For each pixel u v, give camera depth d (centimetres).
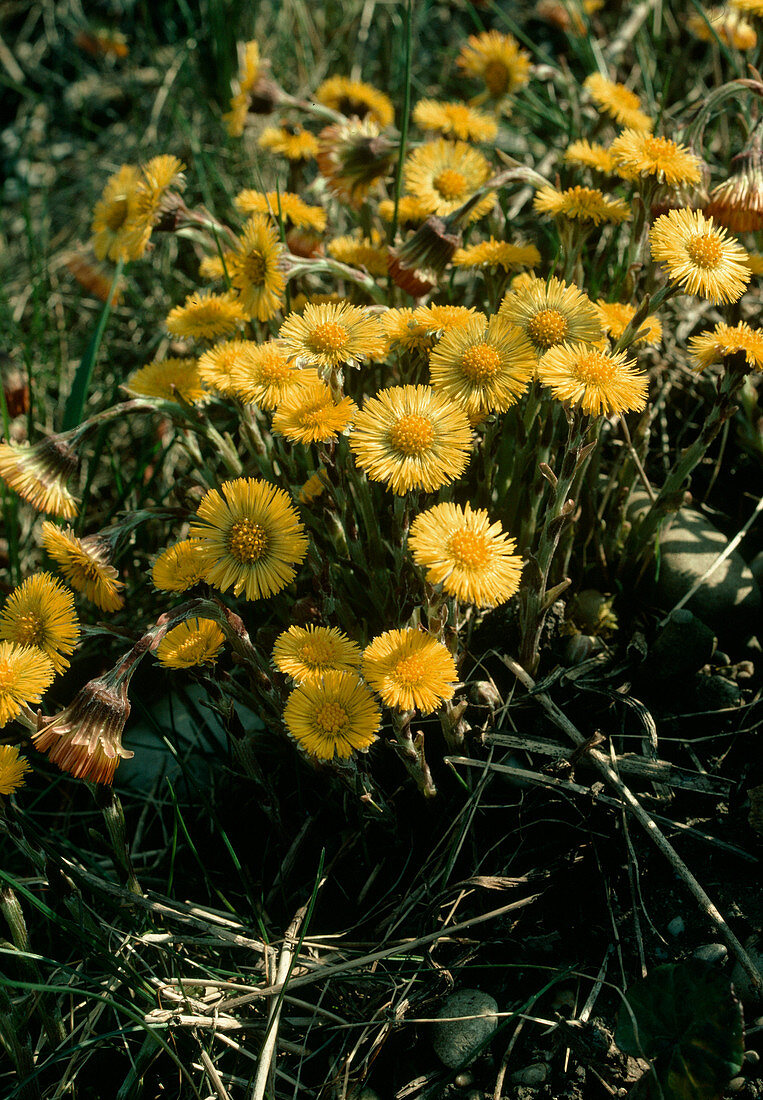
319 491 40
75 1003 39
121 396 55
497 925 38
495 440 41
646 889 38
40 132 77
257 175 62
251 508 36
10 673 35
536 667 41
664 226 38
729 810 40
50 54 81
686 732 41
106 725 35
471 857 40
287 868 40
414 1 72
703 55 62
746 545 45
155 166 42
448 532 34
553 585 42
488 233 54
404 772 41
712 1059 34
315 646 35
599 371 36
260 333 43
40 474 39
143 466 48
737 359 38
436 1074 36
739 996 36
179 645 36
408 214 45
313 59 72
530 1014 37
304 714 35
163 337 57
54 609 36
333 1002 38
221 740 44
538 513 42
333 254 45
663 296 38
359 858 41
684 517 44
